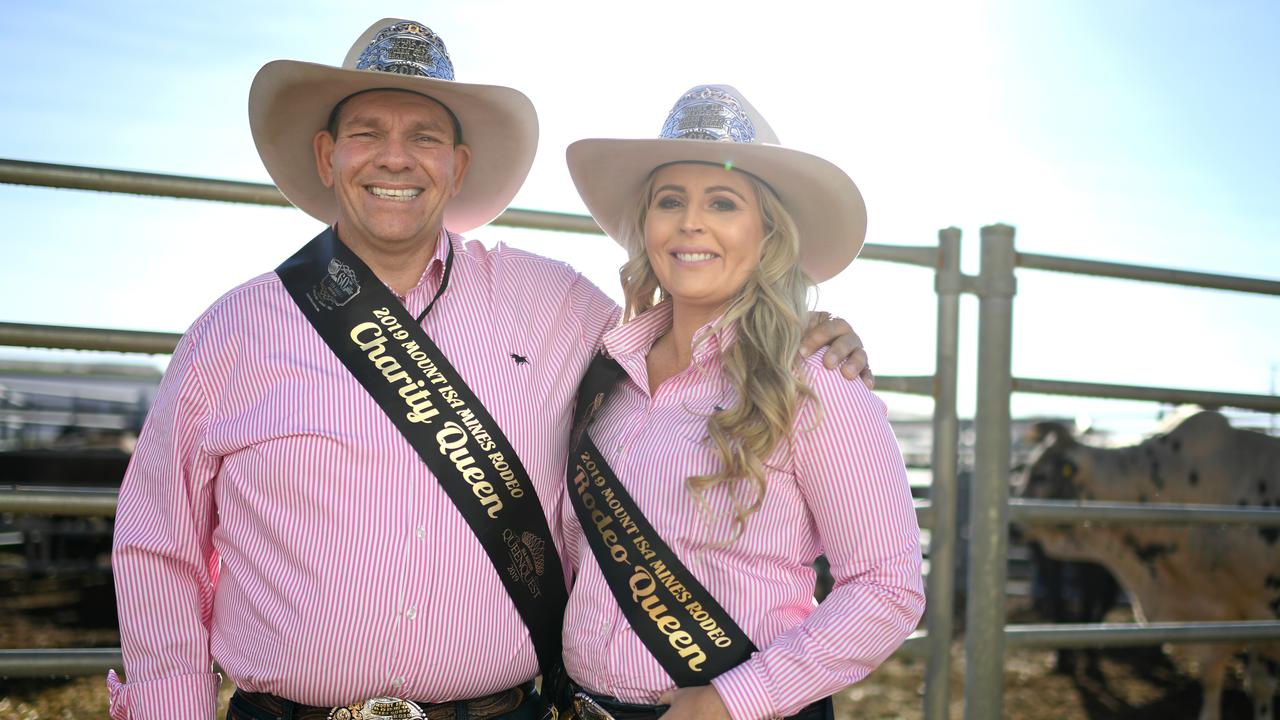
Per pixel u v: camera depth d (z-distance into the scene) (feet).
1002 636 9.97
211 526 6.84
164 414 6.59
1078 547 21.50
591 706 6.22
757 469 5.82
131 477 6.73
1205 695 17.83
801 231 7.31
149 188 8.52
